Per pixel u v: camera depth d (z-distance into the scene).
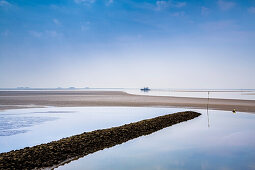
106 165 8.92
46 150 10.37
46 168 8.66
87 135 13.48
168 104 40.75
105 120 21.77
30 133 15.34
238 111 29.09
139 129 16.48
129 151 11.11
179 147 11.73
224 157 9.80
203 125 18.91
